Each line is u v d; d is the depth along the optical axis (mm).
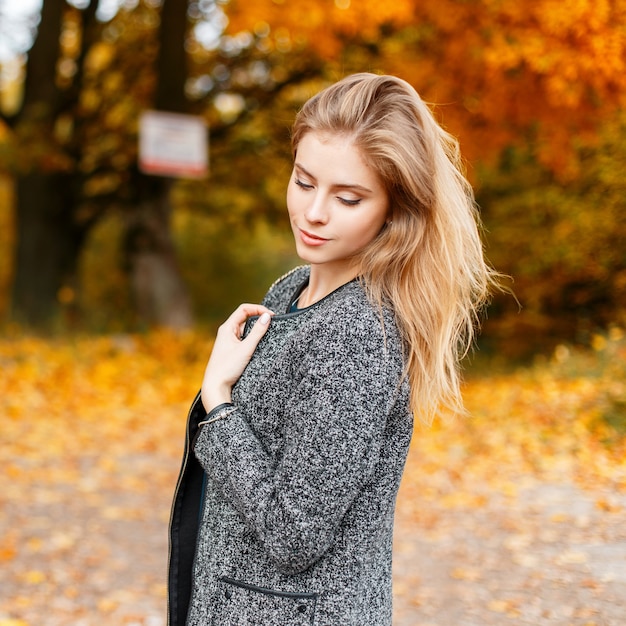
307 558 1283
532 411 6691
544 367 8969
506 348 12008
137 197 13188
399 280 1399
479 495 5020
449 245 1415
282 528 1267
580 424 5973
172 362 10062
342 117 1355
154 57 13422
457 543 4316
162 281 13078
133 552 4371
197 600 1415
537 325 11688
